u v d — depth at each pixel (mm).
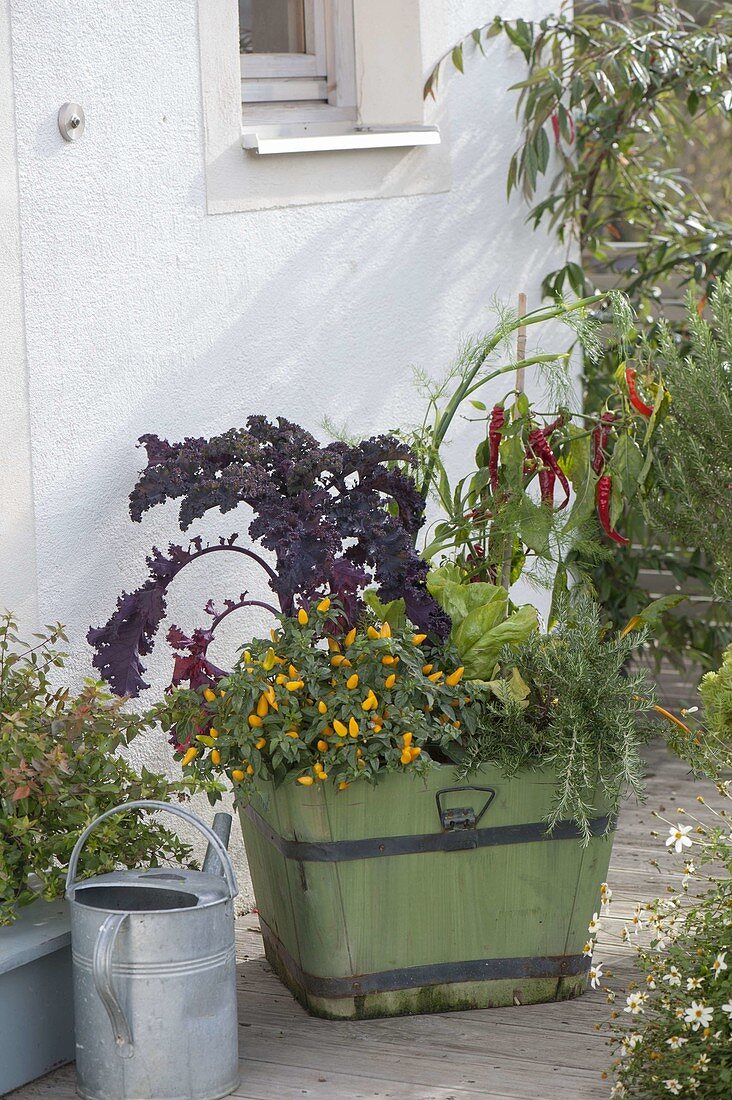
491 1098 2801
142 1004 2684
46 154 3287
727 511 4410
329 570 3100
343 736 2949
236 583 3869
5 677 3014
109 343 3461
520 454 3553
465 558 4027
